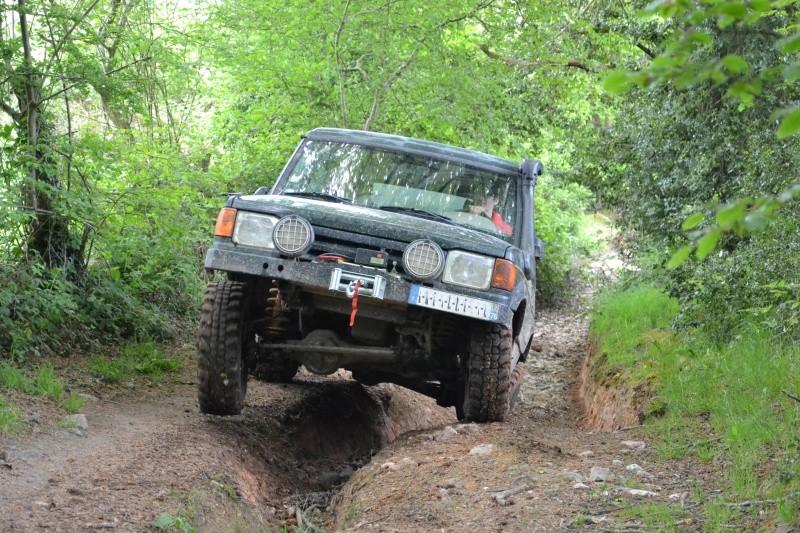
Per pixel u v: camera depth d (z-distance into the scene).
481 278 6.09
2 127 8.58
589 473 5.25
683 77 2.06
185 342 10.14
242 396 6.76
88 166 9.30
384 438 8.71
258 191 7.17
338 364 6.79
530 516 4.43
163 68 10.84
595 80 16.36
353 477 6.06
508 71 14.92
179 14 13.65
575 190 21.23
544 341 15.90
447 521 4.51
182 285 10.87
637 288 15.98
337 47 12.52
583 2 15.94
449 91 13.26
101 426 6.16
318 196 7.11
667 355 8.97
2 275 7.84
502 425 6.51
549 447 5.88
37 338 7.86
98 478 4.91
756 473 4.90
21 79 8.40
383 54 12.82
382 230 6.11
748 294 7.92
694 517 4.34
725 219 1.97
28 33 8.90
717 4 2.11
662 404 7.02
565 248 20.64
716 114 11.52
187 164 11.01
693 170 11.91
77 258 9.38
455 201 7.21
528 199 7.39
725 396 6.23
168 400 7.47
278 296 6.39
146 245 9.61
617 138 14.95
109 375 7.72
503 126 14.84
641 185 13.92
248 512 5.18
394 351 6.61
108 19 10.18
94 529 4.10
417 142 7.62
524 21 13.90
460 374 7.03
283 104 13.50
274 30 12.73
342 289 5.91
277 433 7.26
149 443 5.83
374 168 7.34
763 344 7.14
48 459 5.17
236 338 6.43
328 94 13.66
